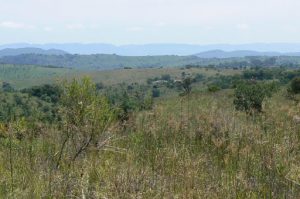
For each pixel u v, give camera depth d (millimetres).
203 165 9203
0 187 7320
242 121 14969
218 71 170875
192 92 41062
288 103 24203
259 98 19594
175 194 7109
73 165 8367
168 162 9188
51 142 9906
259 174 8422
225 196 7301
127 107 16891
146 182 7301
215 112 16547
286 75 73875
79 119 9320
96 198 6758
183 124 13211
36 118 10938
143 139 11578
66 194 7047
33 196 6953
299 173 8023
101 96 9656
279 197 7352
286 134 12117
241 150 9922
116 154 9875
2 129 9773
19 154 9375
